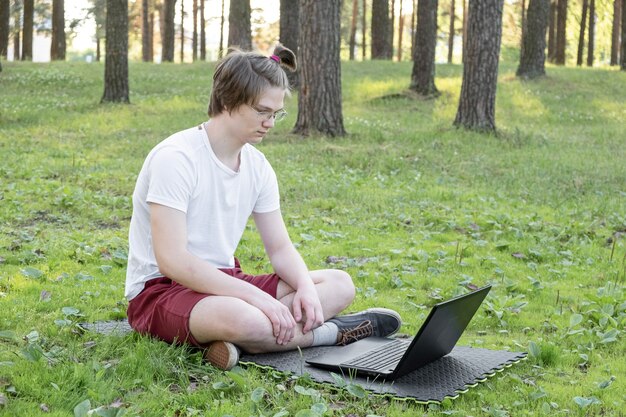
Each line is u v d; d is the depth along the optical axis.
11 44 49.03
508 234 7.38
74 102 18.25
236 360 3.44
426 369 3.57
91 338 3.81
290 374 3.37
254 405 3.04
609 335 4.29
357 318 3.99
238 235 3.83
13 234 6.42
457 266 6.11
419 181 10.43
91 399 2.99
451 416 3.08
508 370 3.72
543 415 3.13
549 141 14.93
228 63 3.55
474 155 12.70
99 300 4.62
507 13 46.75
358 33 55.69
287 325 3.51
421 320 4.62
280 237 3.88
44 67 24.88
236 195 3.72
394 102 19.69
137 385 3.21
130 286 3.76
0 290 4.74
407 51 56.16
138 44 52.59
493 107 15.13
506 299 4.97
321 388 3.28
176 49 65.31
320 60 13.77
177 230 3.50
